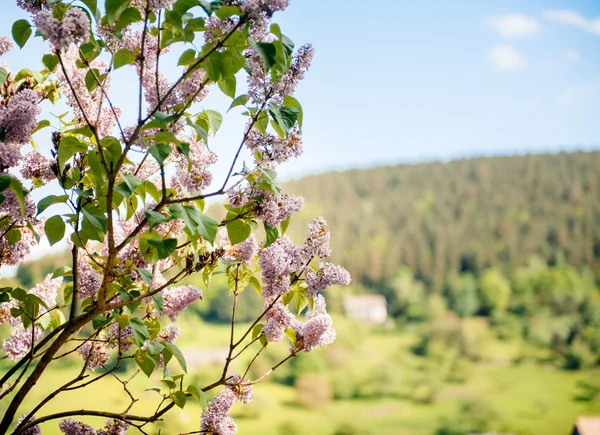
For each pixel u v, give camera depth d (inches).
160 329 99.2
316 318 101.7
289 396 2123.5
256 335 100.7
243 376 97.5
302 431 1966.0
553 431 1967.3
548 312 2512.3
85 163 88.3
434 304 2608.3
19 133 83.3
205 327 1979.6
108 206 74.5
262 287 97.5
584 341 2361.0
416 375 2212.1
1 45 98.0
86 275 92.0
